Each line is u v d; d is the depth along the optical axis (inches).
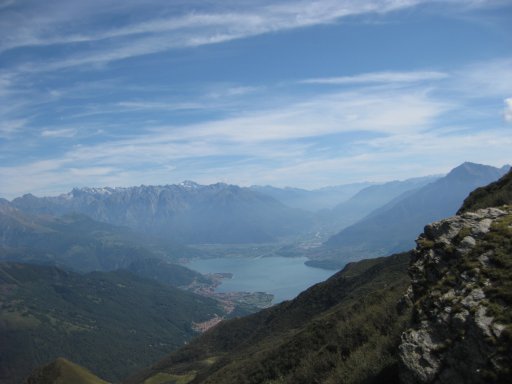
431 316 1011.3
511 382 776.3
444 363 900.0
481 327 868.0
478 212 1277.1
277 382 2325.3
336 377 1509.6
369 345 1545.3
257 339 5910.4
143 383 7116.1
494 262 1020.5
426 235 1333.7
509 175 2642.7
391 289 2479.1
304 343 2684.5
